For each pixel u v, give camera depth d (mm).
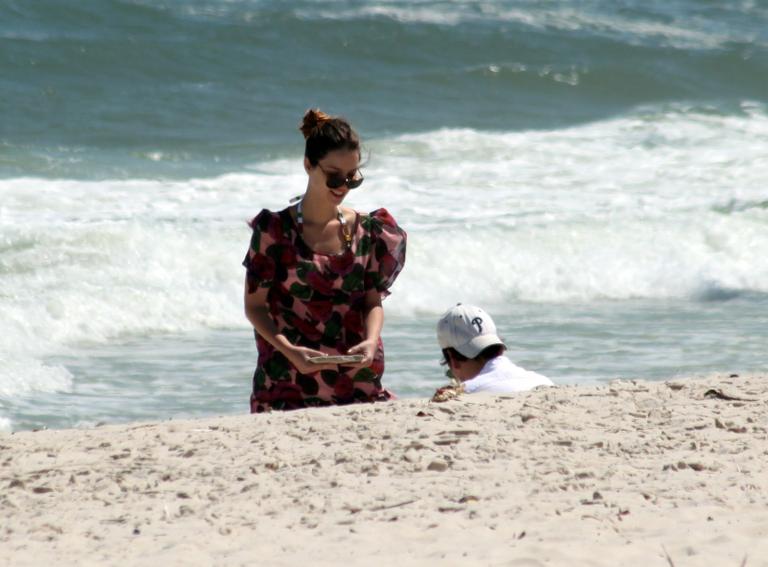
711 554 13094
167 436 19047
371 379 21109
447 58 108250
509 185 71125
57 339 44156
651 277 55938
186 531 14258
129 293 48062
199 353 42875
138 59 101562
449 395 21062
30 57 98688
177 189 68625
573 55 109875
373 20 112438
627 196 67812
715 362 39938
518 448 17422
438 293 53188
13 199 63125
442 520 14320
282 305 20672
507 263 56156
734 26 123312
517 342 43594
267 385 20984
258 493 15711
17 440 19359
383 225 20734
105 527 14562
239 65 103438
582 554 13086
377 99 99500
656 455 17047
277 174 76062
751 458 16781
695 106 100062
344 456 17094
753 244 59844
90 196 65312
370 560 12977
